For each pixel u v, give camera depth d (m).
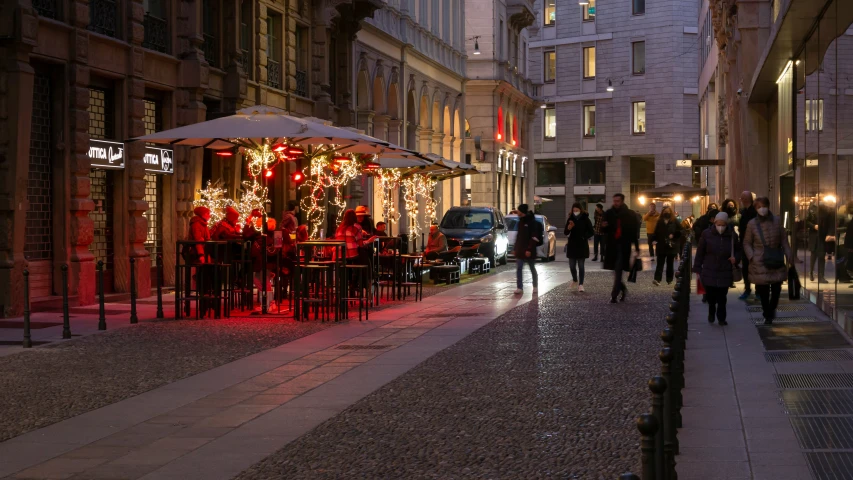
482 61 63.50
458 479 7.67
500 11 64.81
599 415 9.92
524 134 74.06
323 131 19.44
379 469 7.98
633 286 27.59
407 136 48.38
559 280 30.48
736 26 35.03
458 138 57.22
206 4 27.67
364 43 40.75
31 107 19.72
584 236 25.59
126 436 9.25
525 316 19.47
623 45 83.94
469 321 18.62
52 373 12.65
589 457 8.28
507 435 9.11
